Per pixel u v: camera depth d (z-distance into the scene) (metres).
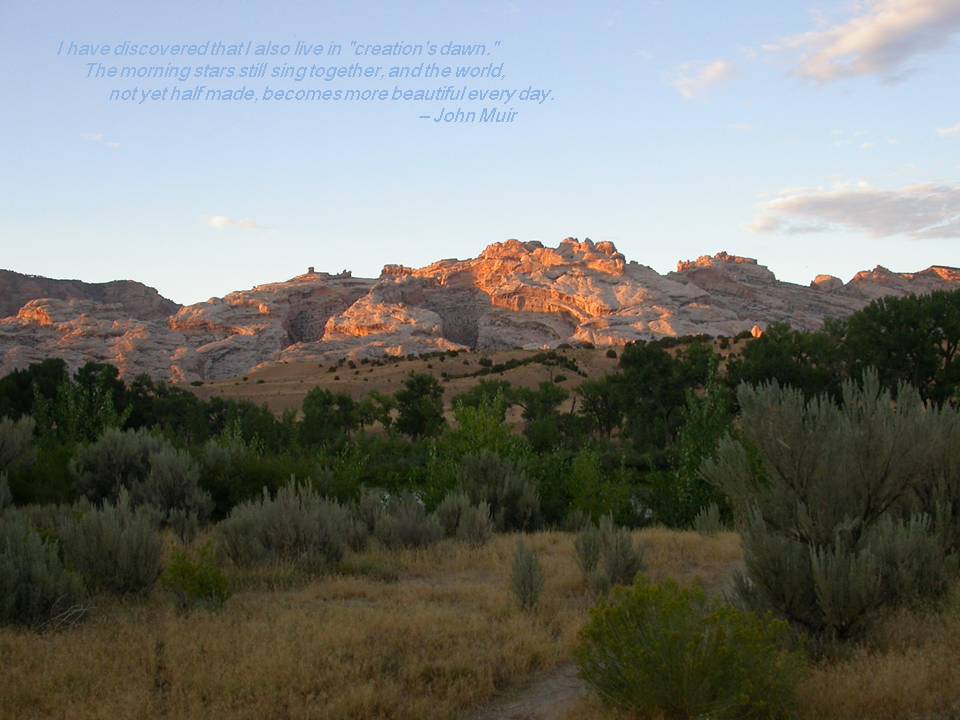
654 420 60.38
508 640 8.47
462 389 118.81
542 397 77.31
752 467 8.92
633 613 6.58
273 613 9.48
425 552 14.78
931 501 9.88
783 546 7.97
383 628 8.80
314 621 8.94
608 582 11.23
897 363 44.94
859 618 7.59
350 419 80.12
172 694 6.64
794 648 7.40
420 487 27.56
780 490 8.57
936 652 7.00
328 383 140.50
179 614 9.52
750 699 5.88
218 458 19.89
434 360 160.75
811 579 7.80
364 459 27.56
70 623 8.96
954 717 5.85
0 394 45.50
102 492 18.17
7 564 8.94
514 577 10.34
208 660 7.50
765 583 7.97
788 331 52.53
